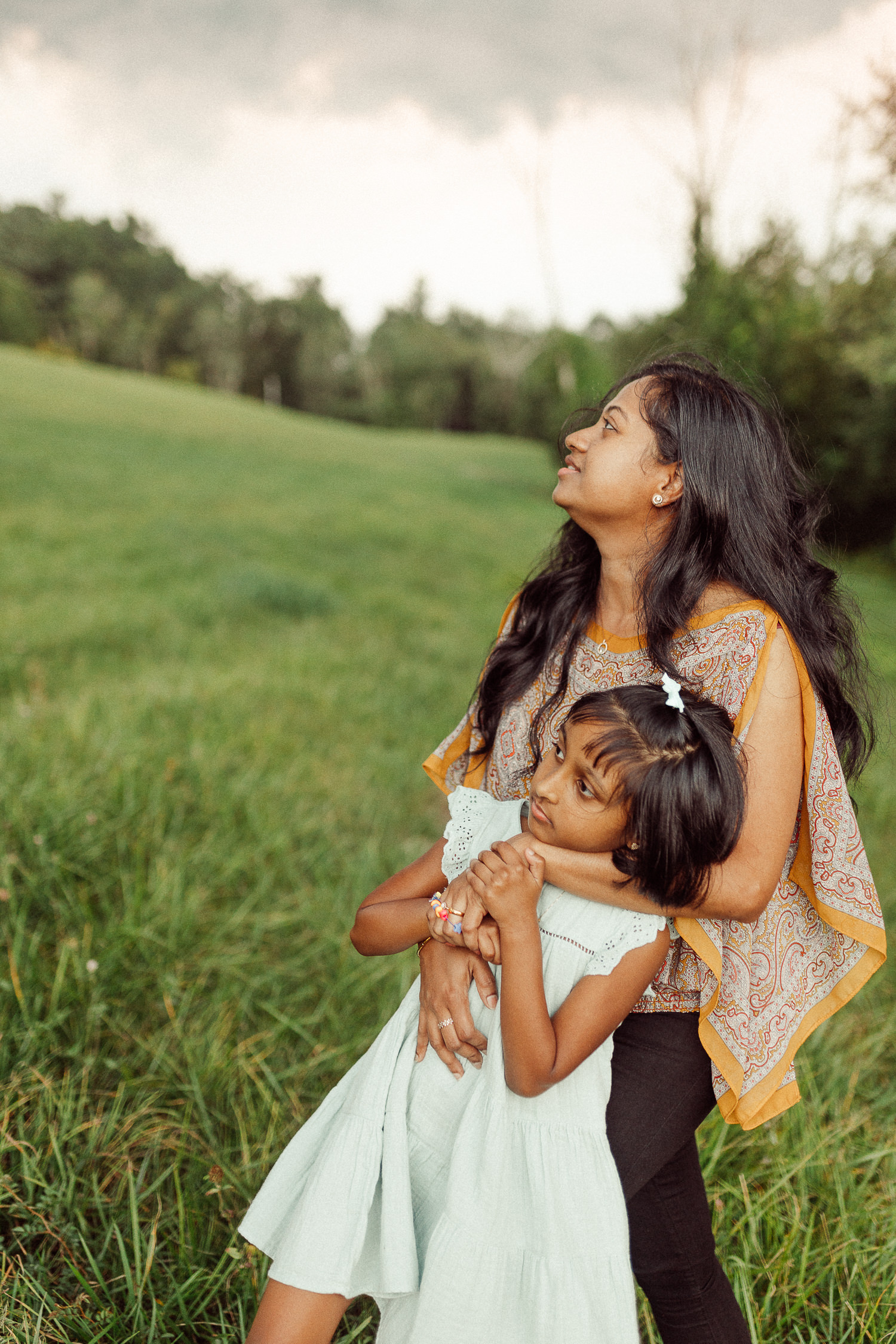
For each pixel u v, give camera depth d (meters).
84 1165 2.03
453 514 18.28
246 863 3.50
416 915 1.50
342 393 85.75
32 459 15.45
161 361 85.12
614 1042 1.47
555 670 1.66
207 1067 2.37
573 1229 1.31
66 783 3.49
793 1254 2.03
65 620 7.14
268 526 13.72
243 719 5.28
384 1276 1.33
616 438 1.49
